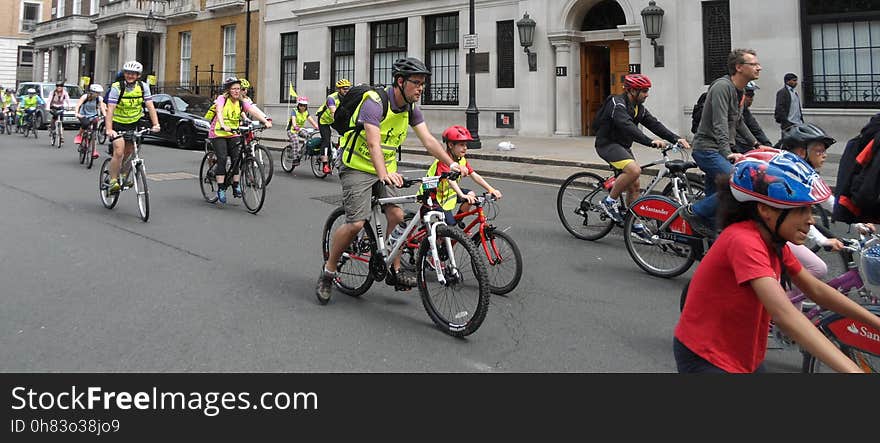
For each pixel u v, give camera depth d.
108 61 35.66
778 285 2.03
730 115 5.61
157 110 18.30
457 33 20.50
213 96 29.31
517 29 18.61
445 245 4.33
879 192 3.77
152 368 3.53
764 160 2.12
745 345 2.22
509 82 19.08
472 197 5.10
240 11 28.64
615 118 6.27
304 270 5.65
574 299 4.96
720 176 2.30
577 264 6.01
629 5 16.25
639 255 5.77
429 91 21.30
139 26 32.94
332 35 24.23
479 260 3.95
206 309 4.54
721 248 2.21
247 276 5.41
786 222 2.09
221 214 8.22
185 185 10.73
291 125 12.59
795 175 2.04
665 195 6.14
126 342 3.88
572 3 17.36
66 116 23.61
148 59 34.59
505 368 3.61
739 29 14.49
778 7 13.98
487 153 14.40
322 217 8.07
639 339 4.10
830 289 2.27
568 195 7.15
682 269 5.43
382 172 4.15
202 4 30.88
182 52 32.78
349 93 4.54
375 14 22.33
